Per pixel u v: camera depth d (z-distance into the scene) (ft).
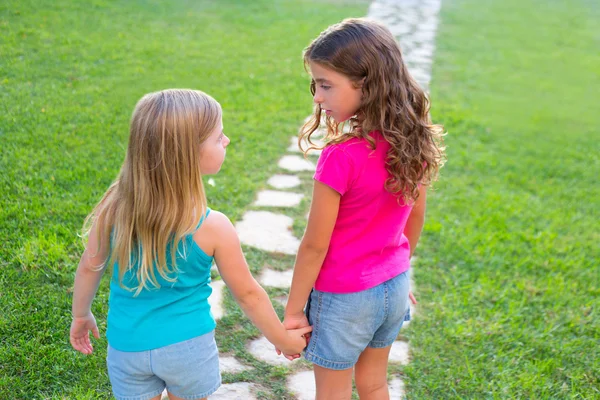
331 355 6.79
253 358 9.61
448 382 9.48
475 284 12.54
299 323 6.81
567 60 37.45
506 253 14.03
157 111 5.98
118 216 6.05
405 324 10.95
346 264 6.57
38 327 9.30
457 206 16.55
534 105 28.32
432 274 12.80
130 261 6.10
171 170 5.96
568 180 20.01
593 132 25.41
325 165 6.24
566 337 11.04
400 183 6.30
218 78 24.31
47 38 25.34
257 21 35.91
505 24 45.37
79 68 22.56
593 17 50.34
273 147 18.57
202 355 6.37
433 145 6.67
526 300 12.16
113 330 6.34
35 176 13.87
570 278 13.33
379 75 6.13
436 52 35.63
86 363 8.80
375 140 6.24
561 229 15.97
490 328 10.96
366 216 6.44
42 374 8.48
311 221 6.40
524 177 19.54
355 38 6.11
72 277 10.63
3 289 10.01
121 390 6.44
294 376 9.33
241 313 10.62
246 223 13.88
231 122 20.02
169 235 6.00
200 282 6.37
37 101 18.67
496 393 9.26
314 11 40.83
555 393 9.45
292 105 22.48
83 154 15.55
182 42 28.86
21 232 11.74
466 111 25.79
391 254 6.87
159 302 6.22
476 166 20.02
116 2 33.86
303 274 6.63
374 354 7.38
